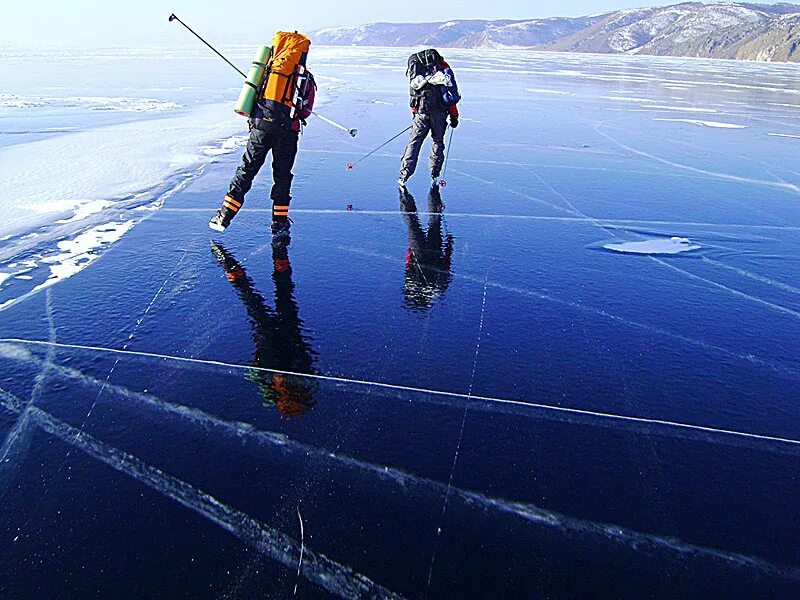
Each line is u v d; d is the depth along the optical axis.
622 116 11.04
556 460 1.92
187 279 3.32
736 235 4.34
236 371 2.40
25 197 4.77
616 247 4.06
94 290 3.13
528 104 12.80
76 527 1.61
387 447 1.96
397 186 5.62
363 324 2.84
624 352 2.63
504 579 1.47
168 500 1.71
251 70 3.79
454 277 3.47
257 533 1.60
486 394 2.28
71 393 2.23
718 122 10.44
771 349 2.68
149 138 7.40
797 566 1.54
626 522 1.67
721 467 1.91
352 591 1.43
